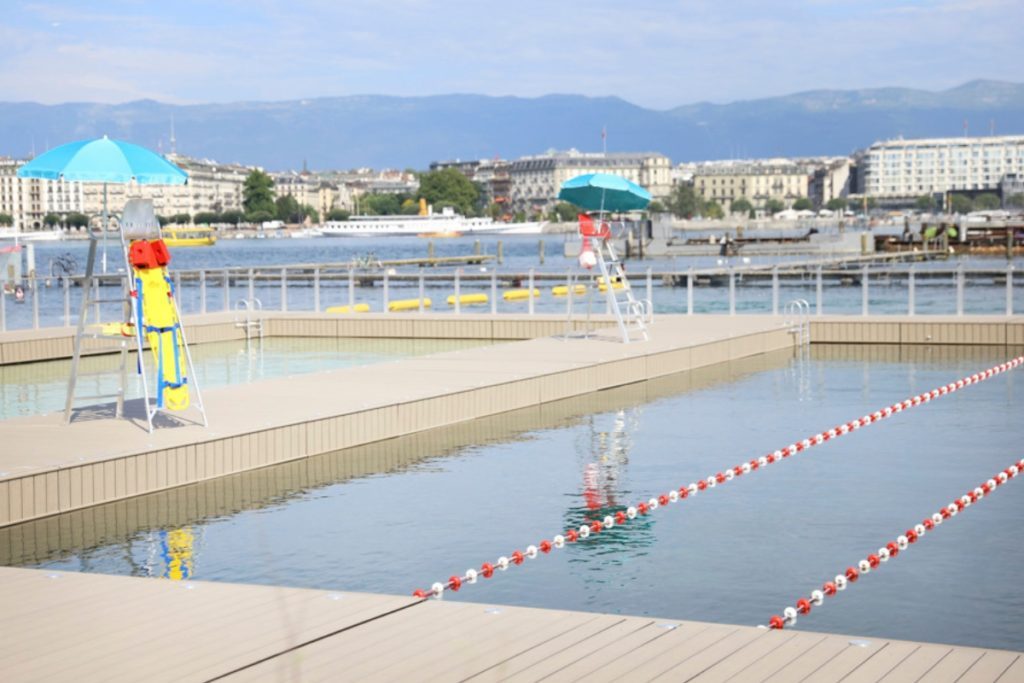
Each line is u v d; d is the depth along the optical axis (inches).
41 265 4485.7
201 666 410.6
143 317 827.4
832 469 837.2
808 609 542.6
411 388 1020.5
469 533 675.4
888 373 1314.0
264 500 749.3
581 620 456.8
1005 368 1344.7
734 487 785.6
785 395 1159.6
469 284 3457.2
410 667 407.5
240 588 507.8
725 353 1423.5
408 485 788.0
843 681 388.5
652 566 612.7
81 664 414.3
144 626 455.5
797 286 3253.0
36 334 1497.3
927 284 3240.7
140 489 759.1
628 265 4694.9
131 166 858.1
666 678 393.4
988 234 5423.2
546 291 2947.8
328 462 855.7
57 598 495.8
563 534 673.0
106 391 1198.3
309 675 401.1
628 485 789.2
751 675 394.9
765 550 639.8
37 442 787.4
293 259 6756.9
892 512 717.3
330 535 672.4
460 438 941.8
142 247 828.0
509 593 570.6
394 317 1689.2
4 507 688.4
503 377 1086.4
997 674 393.4
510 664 408.8
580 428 985.5
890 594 565.6
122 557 634.8
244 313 1770.4
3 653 426.9
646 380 1268.5
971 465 844.0
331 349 1563.7
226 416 884.0
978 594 564.4
